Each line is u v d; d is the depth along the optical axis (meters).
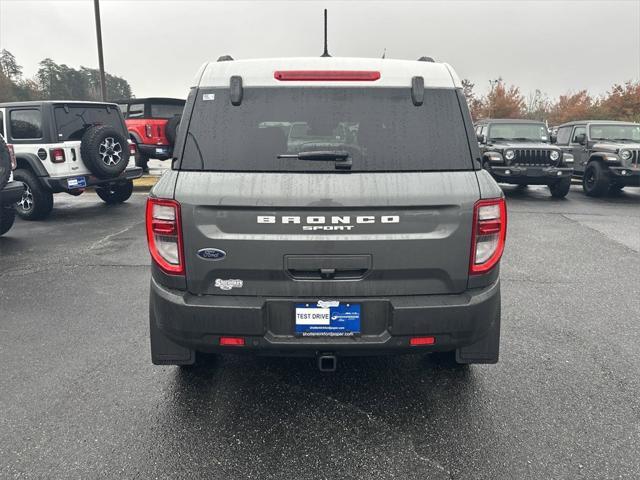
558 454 2.60
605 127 13.59
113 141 9.60
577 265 6.29
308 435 2.76
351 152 2.57
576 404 3.06
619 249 7.16
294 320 2.61
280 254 2.53
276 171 2.54
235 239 2.53
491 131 13.07
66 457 2.58
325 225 2.50
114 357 3.70
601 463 2.53
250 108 2.62
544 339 4.02
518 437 2.74
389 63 2.72
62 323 4.37
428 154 2.59
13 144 9.02
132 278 5.69
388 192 2.49
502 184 15.83
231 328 2.59
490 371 3.47
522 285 5.46
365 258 2.54
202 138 2.60
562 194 12.30
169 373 3.45
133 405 3.05
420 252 2.55
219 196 2.49
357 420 2.90
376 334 2.63
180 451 2.62
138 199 12.02
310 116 2.61
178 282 2.62
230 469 2.49
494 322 2.97
